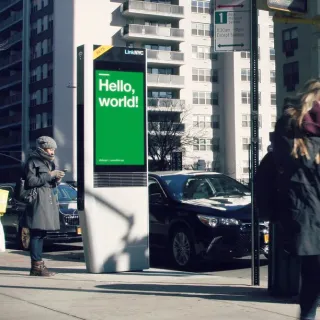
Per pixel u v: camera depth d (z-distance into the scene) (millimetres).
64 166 61312
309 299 4254
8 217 15445
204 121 67000
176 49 66375
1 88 75562
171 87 64875
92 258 9391
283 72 47312
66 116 61812
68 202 14938
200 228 10477
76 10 61906
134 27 63062
